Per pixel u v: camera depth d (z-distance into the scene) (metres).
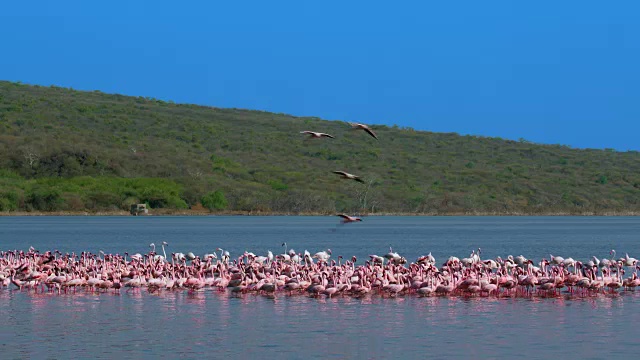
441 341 35.75
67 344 35.28
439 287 48.44
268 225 148.38
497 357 33.03
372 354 33.53
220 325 39.22
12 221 154.38
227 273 52.66
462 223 168.00
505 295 48.34
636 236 116.50
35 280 50.94
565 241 104.62
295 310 43.22
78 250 85.81
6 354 33.50
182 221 161.50
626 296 48.00
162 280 51.12
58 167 195.25
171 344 35.28
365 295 48.19
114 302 46.00
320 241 103.81
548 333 37.31
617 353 33.66
